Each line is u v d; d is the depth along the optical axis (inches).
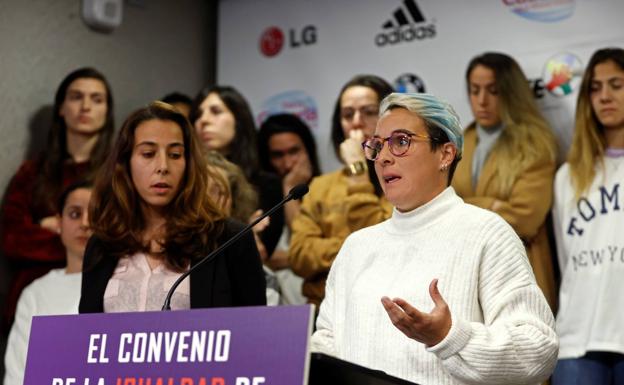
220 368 62.2
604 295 145.0
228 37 211.8
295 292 167.0
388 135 89.4
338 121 176.1
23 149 188.1
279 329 61.1
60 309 147.3
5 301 177.8
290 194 87.5
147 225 103.0
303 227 160.7
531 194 154.8
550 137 159.5
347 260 93.3
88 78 183.8
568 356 146.5
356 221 152.3
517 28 172.9
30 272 174.7
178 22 216.1
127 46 206.7
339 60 195.5
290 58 202.1
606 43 164.4
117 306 98.0
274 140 187.9
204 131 177.9
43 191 178.7
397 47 187.5
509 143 159.3
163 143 102.4
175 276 98.3
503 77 163.6
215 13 222.2
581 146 153.9
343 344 89.2
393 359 83.9
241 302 99.3
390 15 189.0
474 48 177.6
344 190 161.5
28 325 148.5
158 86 211.8
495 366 76.4
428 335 74.5
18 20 189.6
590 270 147.9
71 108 182.1
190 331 64.1
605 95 152.0
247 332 62.1
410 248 88.0
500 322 80.3
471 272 84.4
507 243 85.4
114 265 100.6
